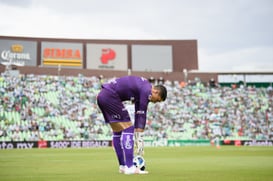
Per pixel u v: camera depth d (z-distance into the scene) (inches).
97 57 2492.6
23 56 2381.9
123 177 332.2
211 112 2213.3
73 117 1983.3
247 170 438.3
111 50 2509.8
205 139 1914.4
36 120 1892.2
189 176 343.3
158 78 2452.0
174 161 666.8
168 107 2193.7
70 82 2255.2
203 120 2134.6
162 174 367.2
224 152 1101.7
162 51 2554.1
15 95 2022.6
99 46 2500.0
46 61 2420.0
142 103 366.3
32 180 315.9
